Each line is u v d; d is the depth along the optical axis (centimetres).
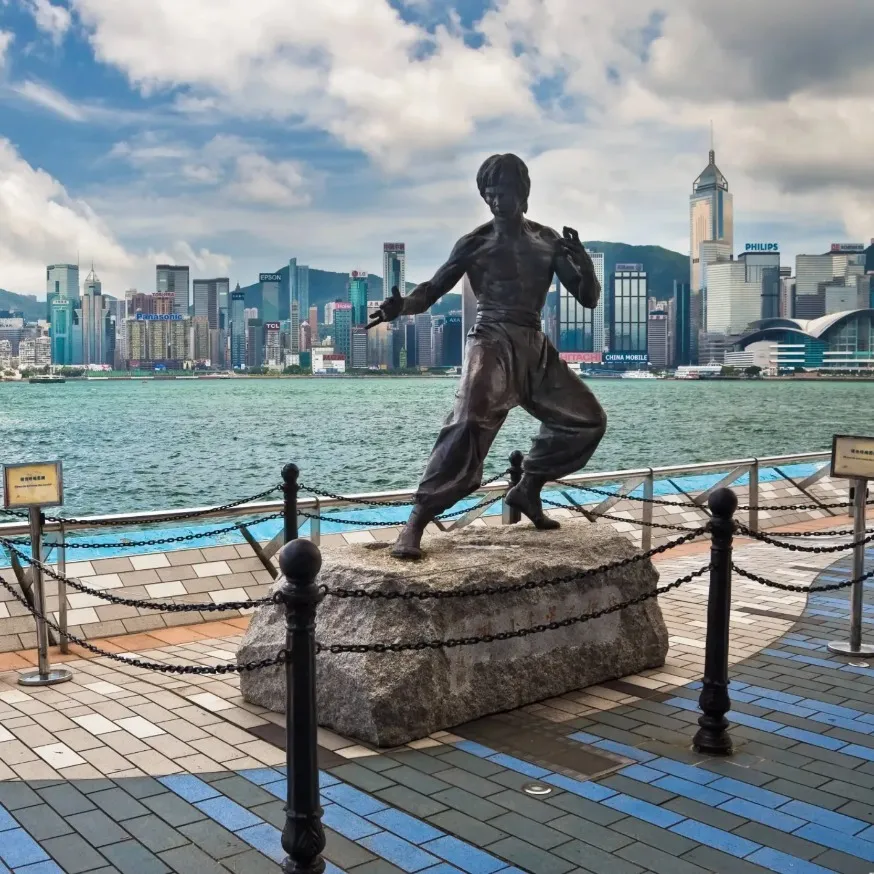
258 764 607
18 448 4619
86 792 565
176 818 532
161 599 987
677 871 476
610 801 555
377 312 743
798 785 580
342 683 654
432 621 661
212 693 750
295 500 970
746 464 1523
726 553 632
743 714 705
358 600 673
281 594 452
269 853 494
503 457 3969
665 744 645
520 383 789
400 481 3262
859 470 854
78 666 826
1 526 853
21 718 691
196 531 1427
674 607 1042
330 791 566
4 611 904
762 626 960
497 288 783
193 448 4609
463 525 1171
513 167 769
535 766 605
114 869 477
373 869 477
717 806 550
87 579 974
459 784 577
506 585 707
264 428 5906
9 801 553
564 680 747
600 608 772
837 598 1077
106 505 2788
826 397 11769
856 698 743
